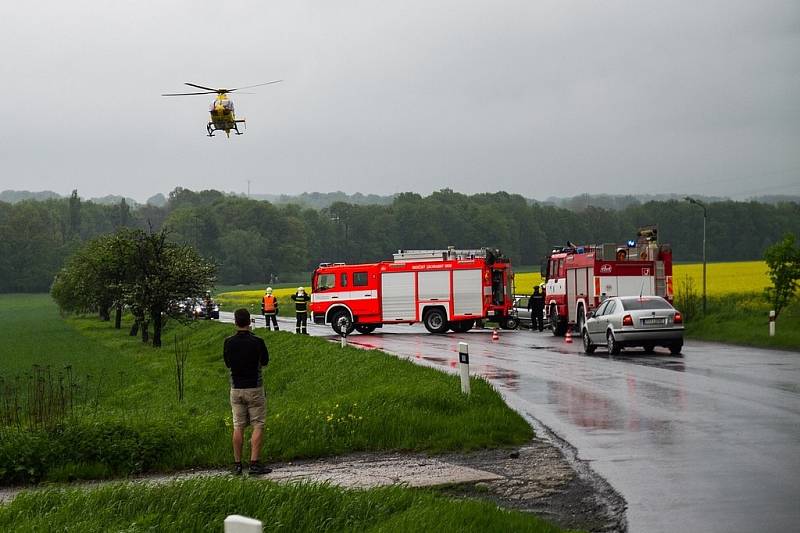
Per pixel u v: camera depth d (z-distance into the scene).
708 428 13.94
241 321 12.26
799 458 11.59
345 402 16.12
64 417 14.26
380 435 13.79
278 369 28.92
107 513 8.94
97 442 12.99
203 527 8.23
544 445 13.12
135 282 42.66
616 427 14.38
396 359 24.56
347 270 43.88
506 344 34.69
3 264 174.75
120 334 55.41
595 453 12.32
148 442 13.20
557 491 10.22
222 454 13.12
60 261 179.50
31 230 178.88
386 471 11.73
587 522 8.84
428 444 13.44
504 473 11.31
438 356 29.02
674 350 27.84
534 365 25.25
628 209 156.00
